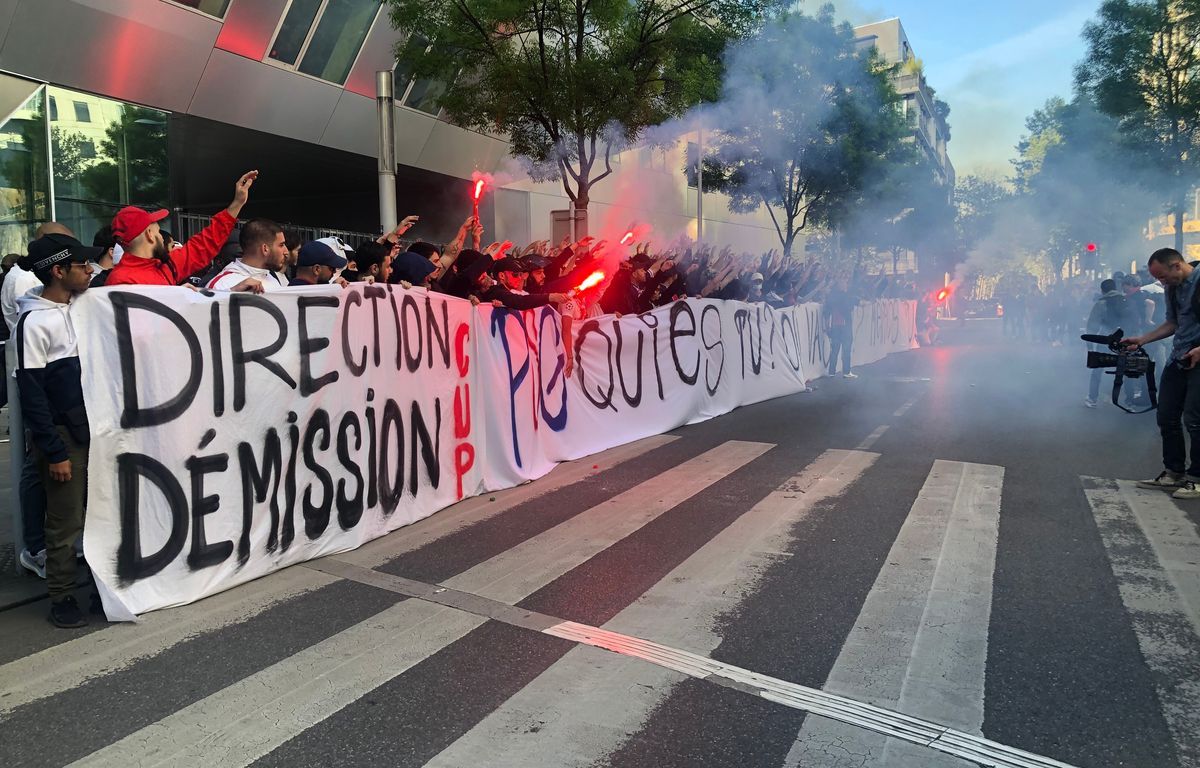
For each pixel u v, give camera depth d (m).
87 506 3.33
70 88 11.97
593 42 9.68
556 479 6.16
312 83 14.95
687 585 3.86
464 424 5.53
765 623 3.40
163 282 3.95
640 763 2.40
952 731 2.56
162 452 3.54
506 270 6.20
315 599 3.71
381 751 2.46
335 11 14.48
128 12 11.80
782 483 5.85
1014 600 3.61
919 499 5.34
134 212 3.80
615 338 7.49
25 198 11.60
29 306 3.24
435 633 3.33
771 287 11.77
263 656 3.11
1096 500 5.27
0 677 2.94
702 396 8.90
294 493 4.16
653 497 5.53
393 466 4.85
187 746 2.49
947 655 3.08
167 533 3.57
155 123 13.33
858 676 2.93
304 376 4.21
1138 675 2.91
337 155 16.83
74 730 2.58
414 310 5.07
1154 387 6.02
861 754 2.43
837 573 3.99
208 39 12.98
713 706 2.72
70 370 3.27
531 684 2.89
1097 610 3.49
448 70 9.75
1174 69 16.53
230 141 15.49
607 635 3.30
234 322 3.86
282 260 4.73
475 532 4.80
